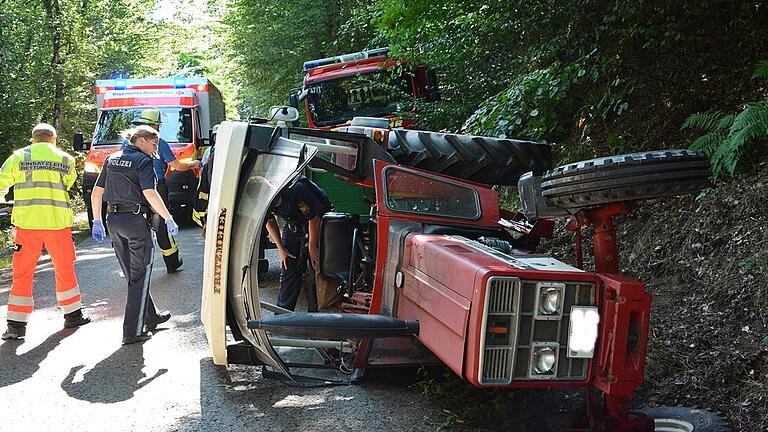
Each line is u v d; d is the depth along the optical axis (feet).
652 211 23.50
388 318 14.88
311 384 18.33
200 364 20.34
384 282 17.24
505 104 26.20
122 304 27.81
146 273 22.57
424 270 15.02
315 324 14.51
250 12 69.97
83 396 18.06
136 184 22.48
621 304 12.15
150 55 87.15
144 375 19.53
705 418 13.57
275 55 68.49
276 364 17.49
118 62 79.00
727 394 15.33
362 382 18.44
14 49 65.05
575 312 12.47
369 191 26.20
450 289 13.57
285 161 16.53
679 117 25.35
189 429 15.96
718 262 19.12
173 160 34.12
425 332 14.60
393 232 17.19
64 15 69.92
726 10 23.73
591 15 25.53
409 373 18.92
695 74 25.07
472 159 19.10
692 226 20.84
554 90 25.17
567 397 16.63
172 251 33.55
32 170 23.20
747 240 18.79
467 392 16.89
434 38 32.78
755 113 18.81
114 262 37.63
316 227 21.29
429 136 19.17
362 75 43.62
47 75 68.03
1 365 20.61
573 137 28.99
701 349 16.76
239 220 17.57
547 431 15.08
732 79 24.48
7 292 31.04
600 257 13.25
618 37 25.16
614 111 25.93
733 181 20.90
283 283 22.40
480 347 12.30
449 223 17.72
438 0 31.81
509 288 12.40
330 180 26.50
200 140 54.29
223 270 17.42
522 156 19.40
